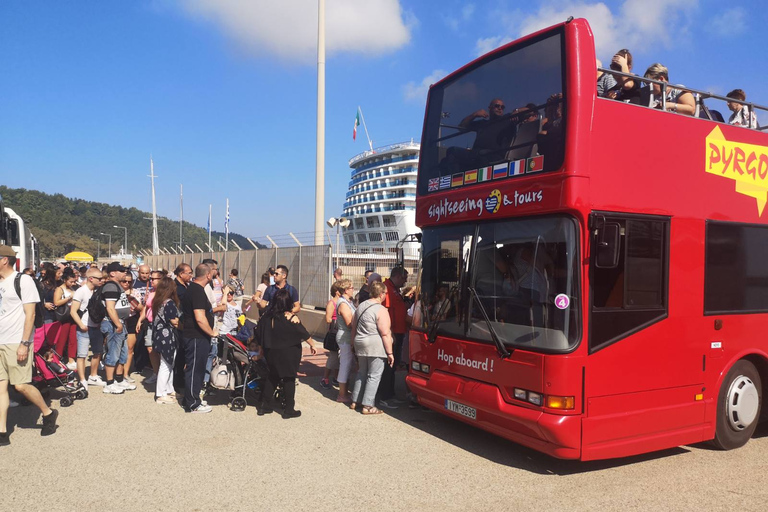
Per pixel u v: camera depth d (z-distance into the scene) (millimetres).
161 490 4672
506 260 5570
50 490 4621
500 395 5418
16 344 5785
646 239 5387
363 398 7258
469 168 6188
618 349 5145
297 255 16062
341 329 7961
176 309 7602
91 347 8289
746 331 6113
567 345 4926
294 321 6980
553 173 5094
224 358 7457
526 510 4418
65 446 5750
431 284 6621
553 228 5145
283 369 6902
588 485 4977
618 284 5188
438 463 5500
